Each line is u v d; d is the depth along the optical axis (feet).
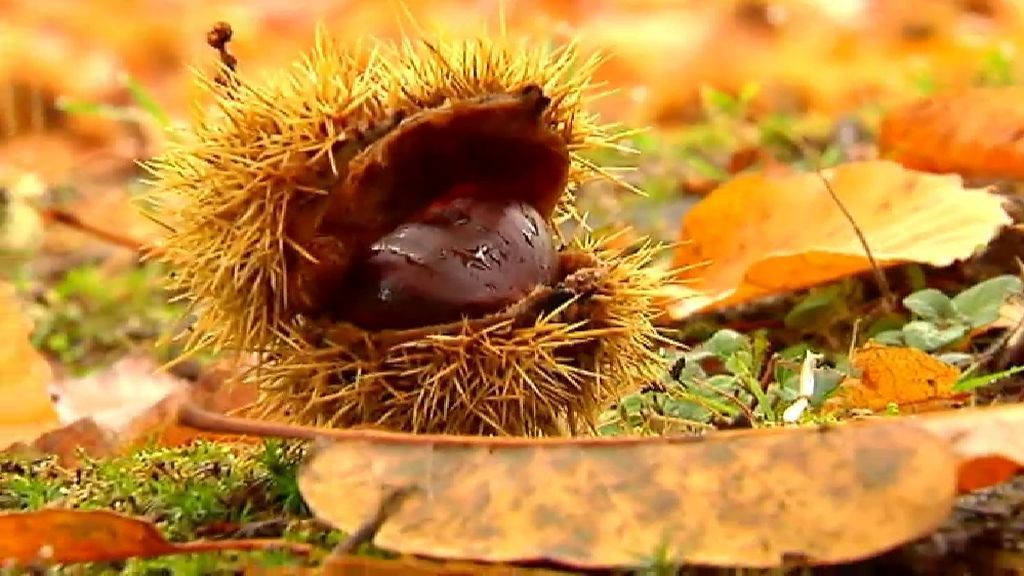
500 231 1.04
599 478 0.90
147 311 1.77
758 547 0.86
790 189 1.37
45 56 3.65
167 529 1.00
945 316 1.19
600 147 1.10
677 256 1.40
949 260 1.21
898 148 1.53
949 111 1.49
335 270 1.02
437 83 1.04
